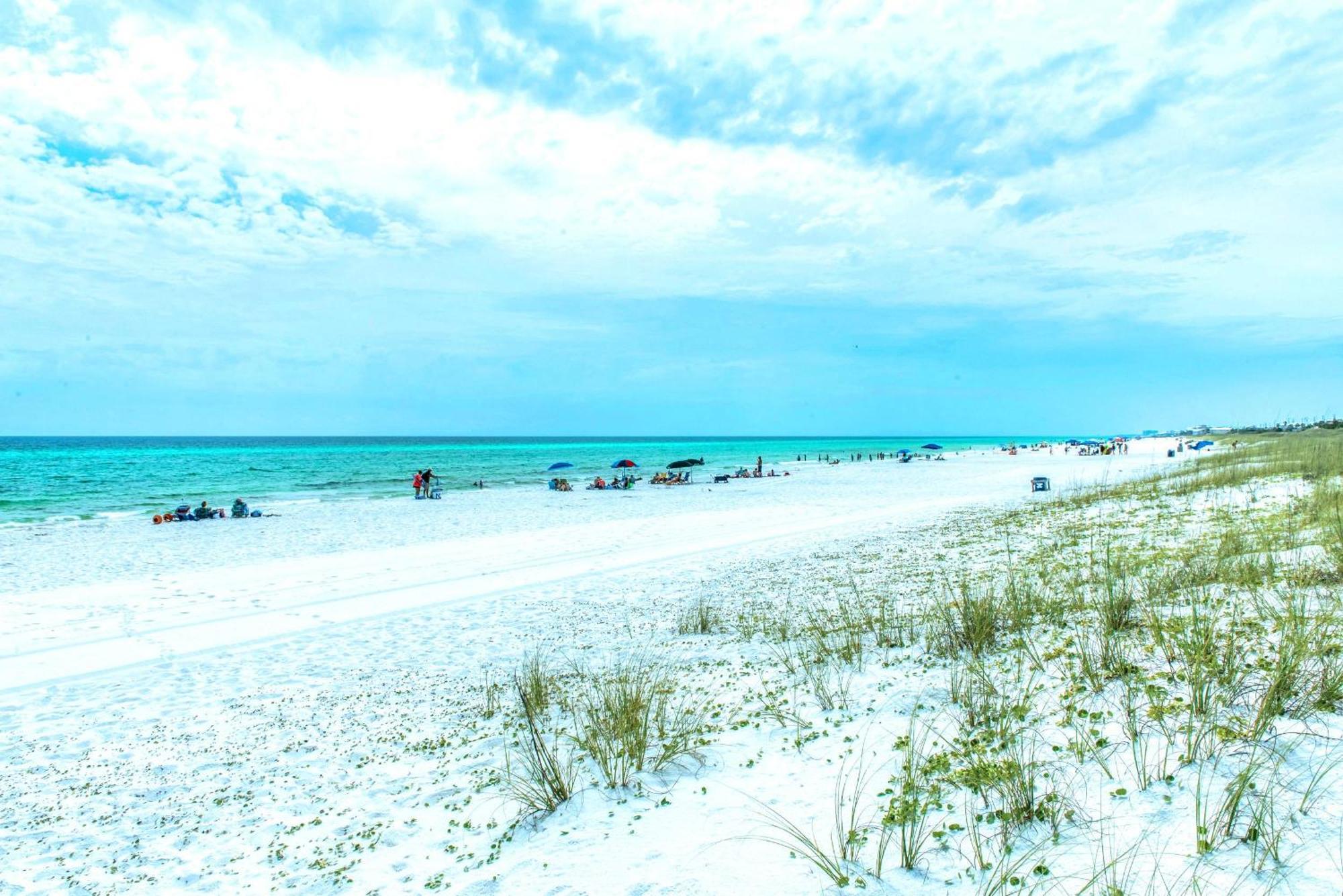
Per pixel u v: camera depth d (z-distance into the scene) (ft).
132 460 233.14
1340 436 117.91
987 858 10.85
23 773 21.59
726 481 144.77
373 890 13.74
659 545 64.13
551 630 36.94
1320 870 9.01
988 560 42.65
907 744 15.74
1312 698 13.41
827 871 11.16
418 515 91.04
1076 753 13.47
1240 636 17.06
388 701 26.94
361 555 61.00
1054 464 170.09
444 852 14.93
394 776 19.95
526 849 14.14
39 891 15.24
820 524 74.90
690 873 11.90
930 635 24.76
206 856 16.25
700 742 18.37
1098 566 32.71
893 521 72.23
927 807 12.64
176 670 31.68
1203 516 45.78
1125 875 9.75
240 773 21.01
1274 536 31.07
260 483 147.02
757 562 53.42
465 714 24.66
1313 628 16.20
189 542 69.36
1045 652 19.90
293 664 32.30
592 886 12.05
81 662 32.91
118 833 17.70
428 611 41.91
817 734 17.44
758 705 20.80
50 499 113.80
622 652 31.32
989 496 95.66
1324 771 11.07
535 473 184.55
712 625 34.55
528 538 69.56
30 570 55.01
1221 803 10.89
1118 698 15.51
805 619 33.22
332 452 326.44
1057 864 10.32
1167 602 22.65
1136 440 322.55
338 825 17.17
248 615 41.37
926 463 201.36
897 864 11.10
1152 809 11.19
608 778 16.60
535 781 17.26
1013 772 12.93
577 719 21.99
